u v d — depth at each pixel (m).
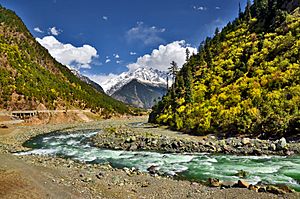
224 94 68.12
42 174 29.59
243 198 23.16
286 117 47.16
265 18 99.50
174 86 106.69
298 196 23.00
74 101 164.88
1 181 25.67
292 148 40.72
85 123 127.75
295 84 55.31
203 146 45.59
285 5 95.75
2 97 118.06
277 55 70.00
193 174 31.77
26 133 81.31
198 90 80.56
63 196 22.83
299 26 75.19
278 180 28.28
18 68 152.25
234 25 120.69
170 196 24.27
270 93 56.56
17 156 42.31
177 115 74.44
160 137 53.75
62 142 61.81
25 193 22.88
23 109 121.00
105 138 59.44
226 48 100.88
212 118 60.00
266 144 42.72
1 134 76.00
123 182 28.41
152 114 110.19
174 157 41.12
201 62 103.69
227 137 52.41
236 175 30.69
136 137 54.84
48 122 122.69
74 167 34.91
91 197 23.14
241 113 55.38
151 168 34.53
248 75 70.94
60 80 197.62
